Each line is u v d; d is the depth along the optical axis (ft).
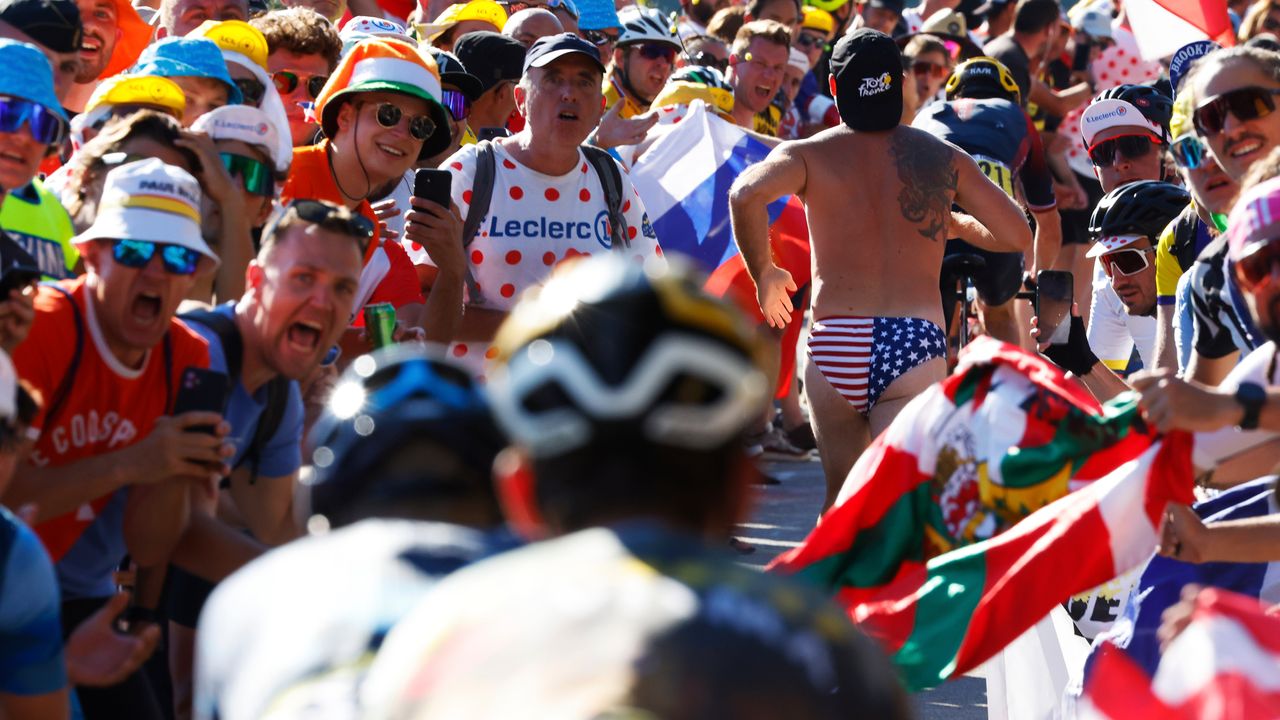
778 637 13.92
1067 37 144.56
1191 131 48.52
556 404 15.66
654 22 94.79
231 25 57.72
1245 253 32.99
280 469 42.83
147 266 37.47
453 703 13.65
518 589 14.55
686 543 15.17
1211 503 41.57
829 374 64.13
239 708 19.71
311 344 40.83
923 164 64.69
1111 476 36.63
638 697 13.10
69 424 37.63
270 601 20.54
